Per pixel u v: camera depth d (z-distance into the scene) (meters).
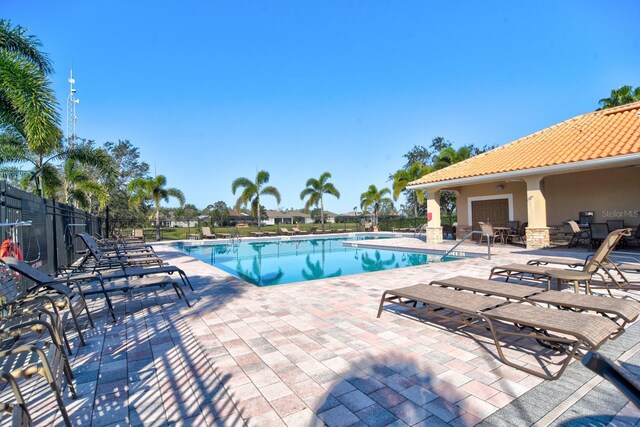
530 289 4.55
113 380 3.14
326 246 20.08
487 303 3.92
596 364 1.21
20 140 12.73
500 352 3.32
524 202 15.84
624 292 5.95
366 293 6.32
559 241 14.56
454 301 4.03
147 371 3.31
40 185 13.27
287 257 15.60
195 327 4.57
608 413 2.47
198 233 26.95
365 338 4.04
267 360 3.49
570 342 3.07
